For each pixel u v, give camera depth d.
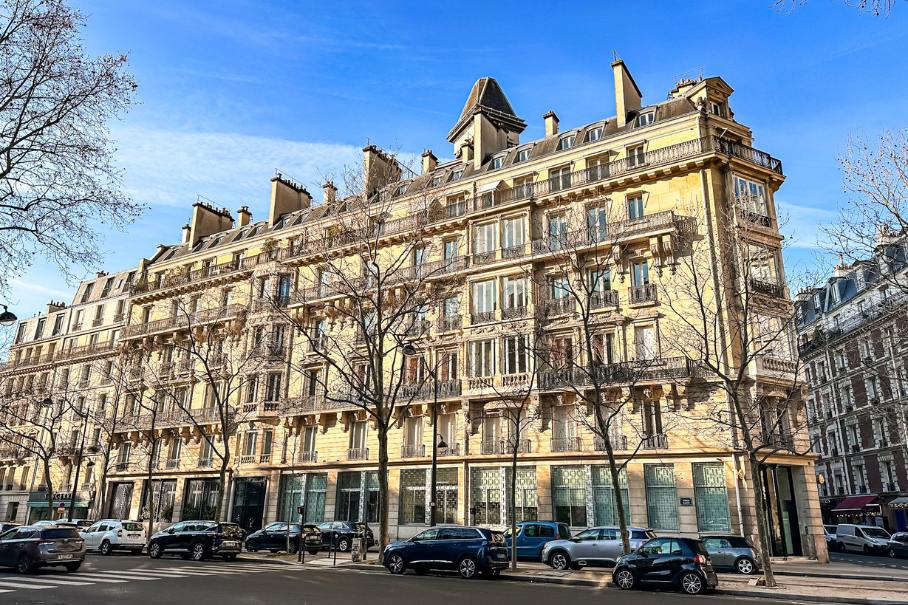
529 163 36.28
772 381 27.84
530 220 34.53
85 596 14.15
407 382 35.41
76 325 58.59
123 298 55.59
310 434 38.72
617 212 32.47
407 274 37.84
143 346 48.84
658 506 28.00
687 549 17.64
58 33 14.68
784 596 16.34
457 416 33.62
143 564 23.52
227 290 46.56
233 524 27.20
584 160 34.69
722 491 26.95
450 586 17.38
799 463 28.42
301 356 40.44
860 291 46.06
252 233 48.34
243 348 42.91
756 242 30.47
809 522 27.97
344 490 36.28
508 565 21.19
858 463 49.81
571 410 30.81
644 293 30.41
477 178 37.78
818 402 56.53
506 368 32.56
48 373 57.28
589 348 23.64
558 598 15.16
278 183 48.59
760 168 31.78
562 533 25.66
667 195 31.62
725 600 15.65
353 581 18.08
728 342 28.00
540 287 33.34
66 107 15.08
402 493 34.06
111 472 46.88
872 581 19.92
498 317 33.62
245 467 39.81
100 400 51.25
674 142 32.31
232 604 13.10
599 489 29.33
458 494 32.28
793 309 29.91
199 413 42.88
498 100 47.78
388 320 31.86
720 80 34.75
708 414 27.66
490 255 35.03
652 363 28.84
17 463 54.34
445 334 35.06
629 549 20.41
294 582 17.47
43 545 20.02
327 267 39.31
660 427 28.84
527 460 30.86
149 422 45.06
